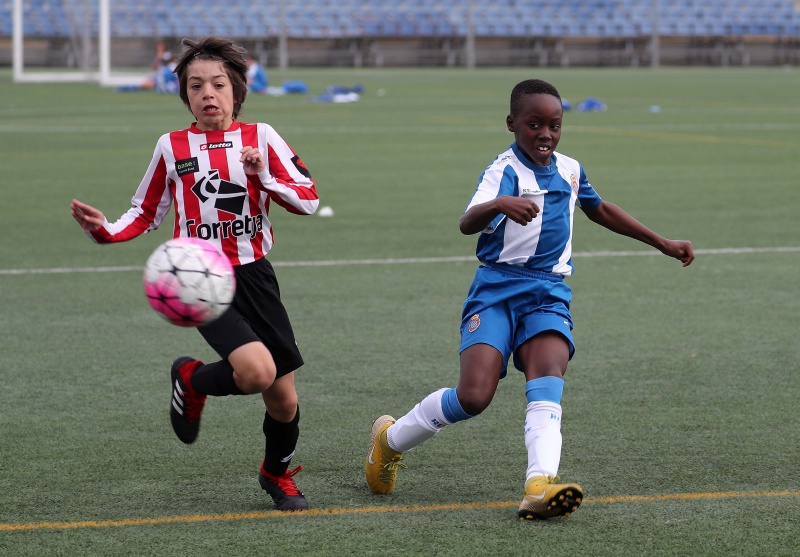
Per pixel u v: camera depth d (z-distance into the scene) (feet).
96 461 44.01
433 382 55.31
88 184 132.87
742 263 86.22
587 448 45.39
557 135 39.11
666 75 440.04
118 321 68.28
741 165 152.15
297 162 38.78
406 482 41.81
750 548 34.83
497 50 523.70
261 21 496.23
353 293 75.87
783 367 58.08
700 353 60.80
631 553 34.37
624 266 85.20
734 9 548.31
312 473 42.80
